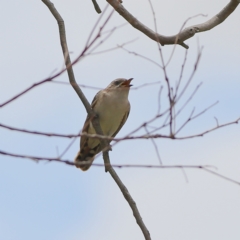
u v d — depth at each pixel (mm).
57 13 10375
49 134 6484
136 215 9992
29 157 6336
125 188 10234
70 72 10188
